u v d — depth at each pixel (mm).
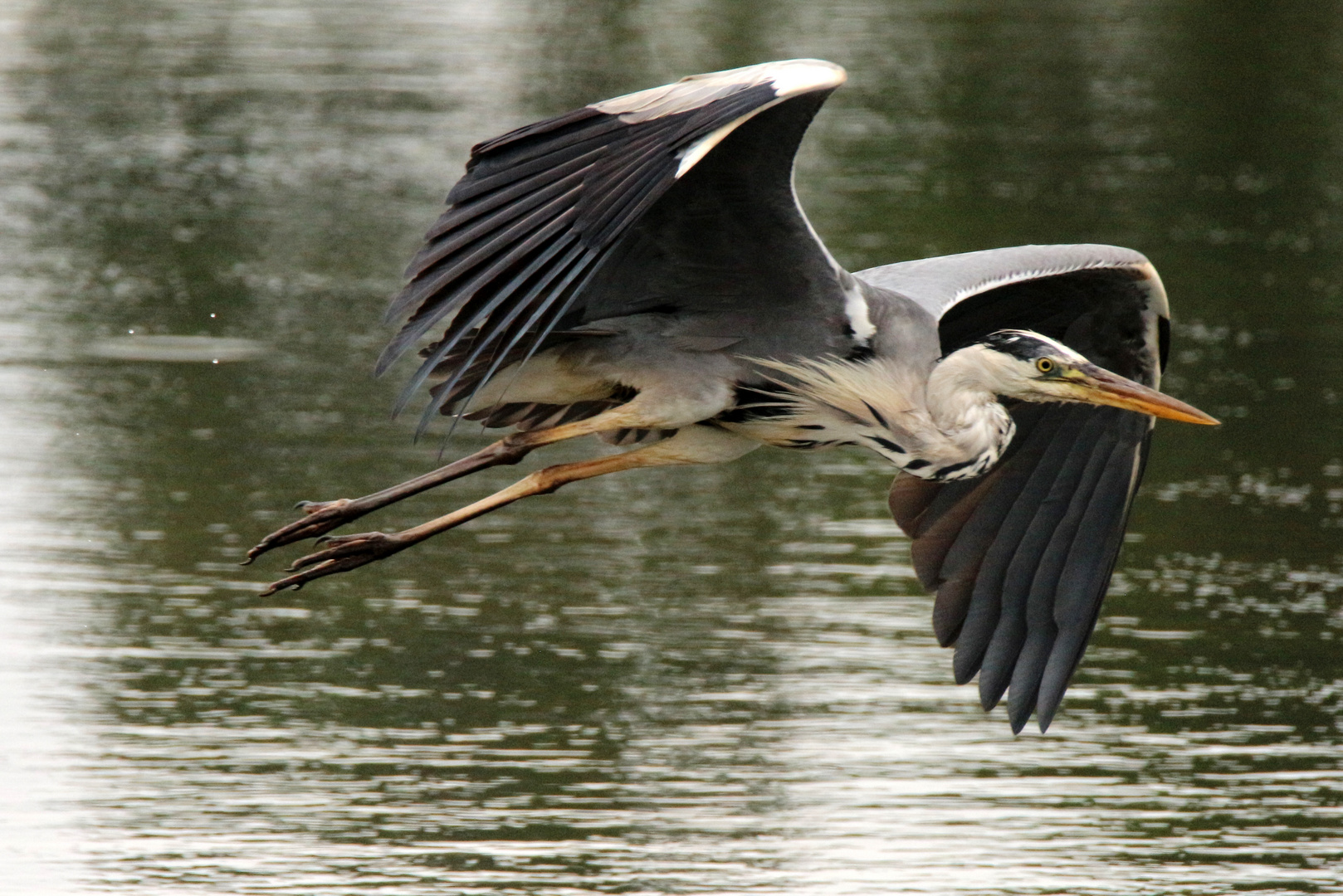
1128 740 12156
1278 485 16891
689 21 36562
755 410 9008
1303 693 12867
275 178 26672
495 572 14766
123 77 32250
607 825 10836
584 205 7262
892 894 10148
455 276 7238
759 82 7457
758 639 13508
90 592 13844
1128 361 10086
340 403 18375
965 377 9172
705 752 11773
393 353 7191
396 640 13383
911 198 24891
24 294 21250
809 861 10492
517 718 12180
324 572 8781
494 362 7453
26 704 12094
